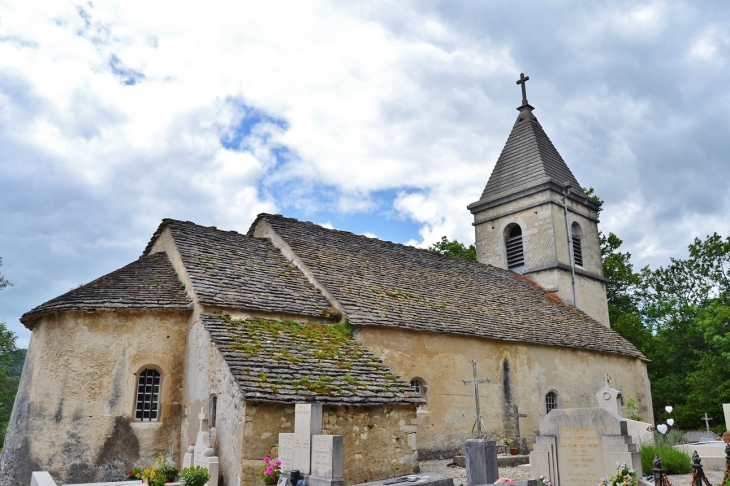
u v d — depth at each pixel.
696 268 38.28
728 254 37.00
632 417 23.00
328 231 21.30
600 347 22.91
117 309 13.73
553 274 26.91
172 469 11.59
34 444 12.88
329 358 13.48
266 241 19.28
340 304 15.63
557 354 21.19
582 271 28.12
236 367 11.61
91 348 13.48
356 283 17.56
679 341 34.94
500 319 20.44
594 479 10.29
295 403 11.30
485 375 18.25
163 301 14.16
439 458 16.11
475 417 17.44
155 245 18.30
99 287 14.50
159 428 13.56
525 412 19.09
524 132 30.70
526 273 27.94
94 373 13.36
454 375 17.28
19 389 14.29
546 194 27.86
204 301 13.54
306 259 17.75
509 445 17.31
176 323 14.32
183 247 15.93
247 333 13.17
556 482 10.66
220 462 11.48
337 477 9.42
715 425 28.05
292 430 11.52
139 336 13.90
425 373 16.48
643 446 13.55
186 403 13.66
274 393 11.26
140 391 13.78
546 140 31.03
